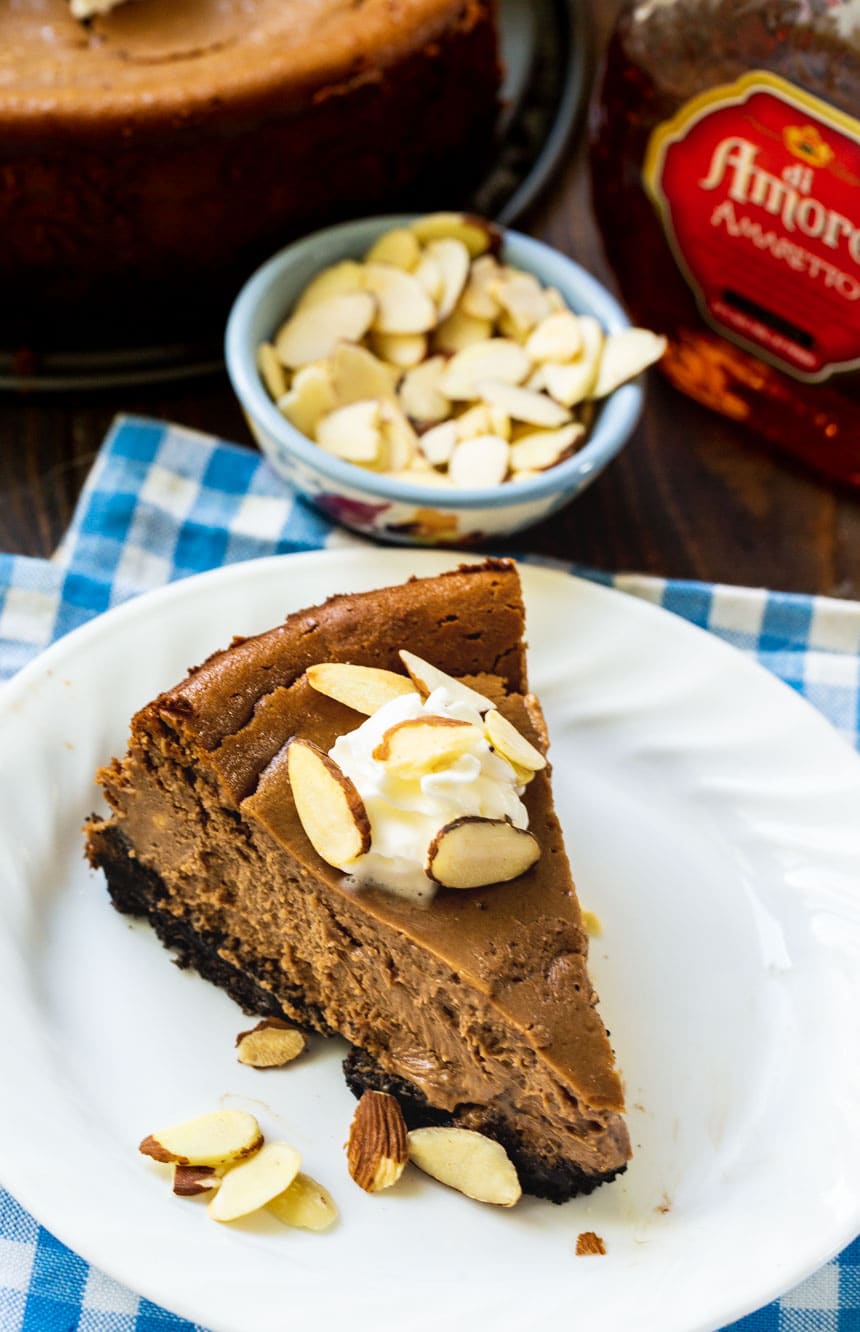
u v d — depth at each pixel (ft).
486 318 2.02
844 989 1.78
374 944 1.69
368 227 2.02
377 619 1.80
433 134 2.07
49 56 1.95
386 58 1.97
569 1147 1.68
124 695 1.83
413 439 1.96
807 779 1.86
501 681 1.80
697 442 2.12
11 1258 1.66
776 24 1.90
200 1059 1.74
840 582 2.06
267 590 1.89
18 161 1.91
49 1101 1.68
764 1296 1.61
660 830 1.86
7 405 2.07
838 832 1.84
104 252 2.00
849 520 2.10
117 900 1.79
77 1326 1.65
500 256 2.05
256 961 1.77
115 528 1.98
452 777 1.66
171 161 1.94
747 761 1.87
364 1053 1.74
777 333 2.06
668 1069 1.76
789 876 1.83
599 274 2.20
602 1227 1.68
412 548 2.00
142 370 2.08
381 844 1.67
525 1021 1.64
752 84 1.93
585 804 1.88
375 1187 1.68
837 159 1.93
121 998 1.76
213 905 1.76
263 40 1.98
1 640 1.92
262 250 2.05
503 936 1.67
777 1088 1.75
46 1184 1.62
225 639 1.87
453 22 2.00
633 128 2.02
